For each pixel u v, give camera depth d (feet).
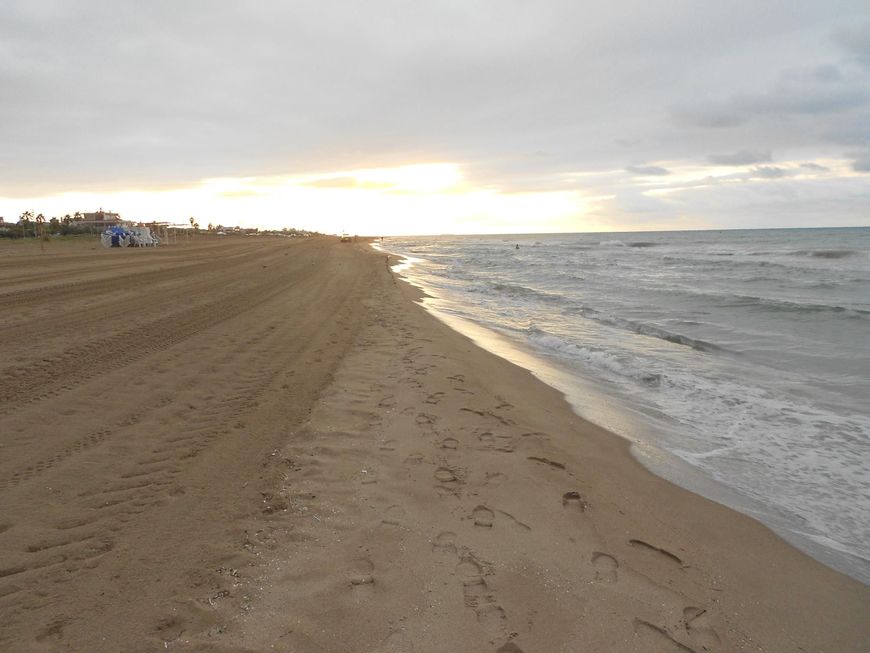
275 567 8.26
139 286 46.21
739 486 13.16
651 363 25.82
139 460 11.68
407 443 13.84
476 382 20.44
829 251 104.88
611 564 9.23
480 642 7.07
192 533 8.93
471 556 9.06
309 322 31.71
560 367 25.45
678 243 194.49
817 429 17.19
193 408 15.31
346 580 8.12
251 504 10.06
